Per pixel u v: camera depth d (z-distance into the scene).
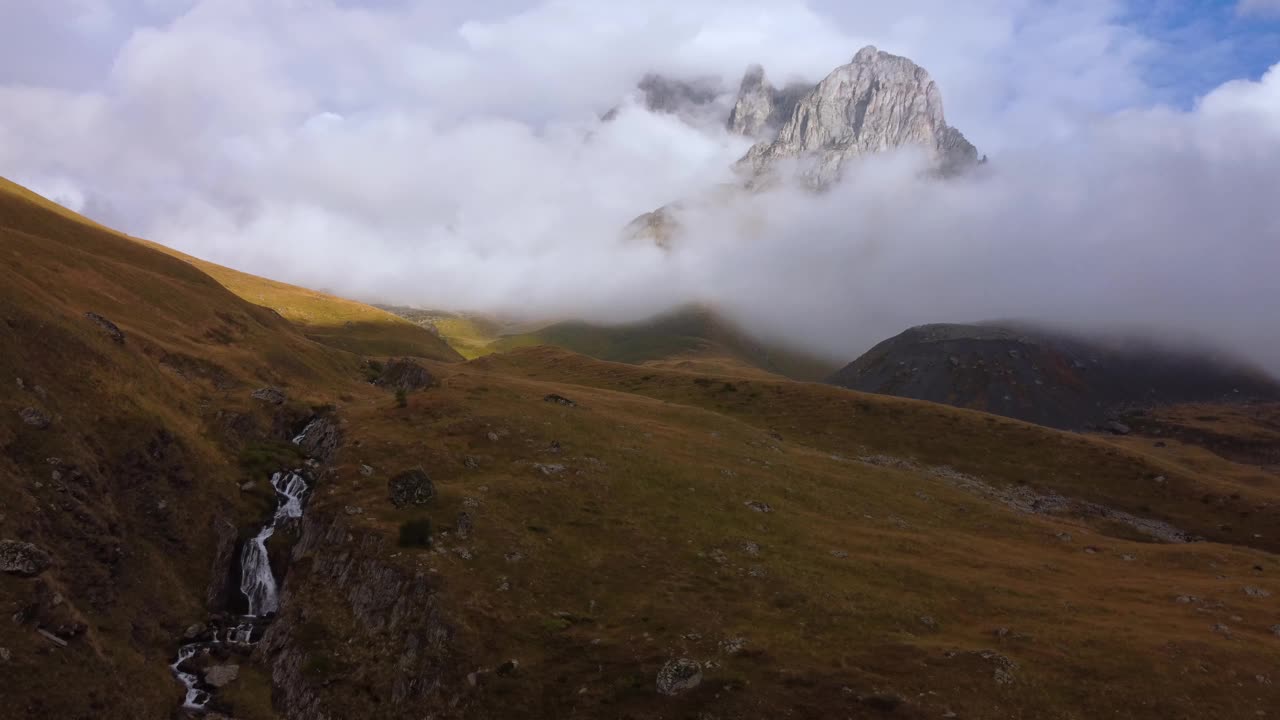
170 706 52.03
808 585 65.12
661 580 64.88
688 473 88.25
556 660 55.44
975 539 85.06
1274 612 64.31
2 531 51.53
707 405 161.00
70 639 49.19
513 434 89.81
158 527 66.62
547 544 68.38
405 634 58.00
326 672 56.28
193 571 66.62
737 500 83.25
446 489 74.00
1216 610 64.44
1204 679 52.12
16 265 99.12
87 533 58.16
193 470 74.12
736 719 49.34
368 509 69.75
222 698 54.31
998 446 135.88
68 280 107.25
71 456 62.12
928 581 68.19
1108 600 67.06
